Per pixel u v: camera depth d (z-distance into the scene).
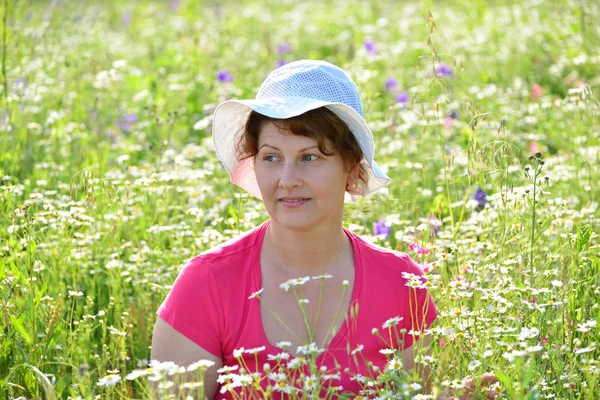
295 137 3.57
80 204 5.62
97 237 5.68
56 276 5.32
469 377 3.85
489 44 12.43
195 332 3.71
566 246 4.68
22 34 9.00
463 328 3.96
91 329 4.83
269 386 3.28
